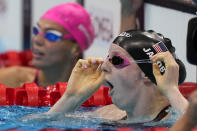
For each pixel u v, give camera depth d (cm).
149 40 674
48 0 1894
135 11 1392
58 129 616
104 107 823
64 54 1325
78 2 1792
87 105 977
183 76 704
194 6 1219
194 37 909
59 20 1335
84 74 743
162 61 661
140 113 669
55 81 1319
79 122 684
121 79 659
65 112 738
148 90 661
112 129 623
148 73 656
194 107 418
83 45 1391
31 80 1358
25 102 976
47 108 908
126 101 664
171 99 639
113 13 1688
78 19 1365
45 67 1321
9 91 1004
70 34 1338
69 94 738
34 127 634
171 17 1340
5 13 1862
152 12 1430
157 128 601
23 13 1869
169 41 699
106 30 1695
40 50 1316
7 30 1878
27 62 1802
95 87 730
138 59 657
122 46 669
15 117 738
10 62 1795
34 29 1352
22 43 1888
